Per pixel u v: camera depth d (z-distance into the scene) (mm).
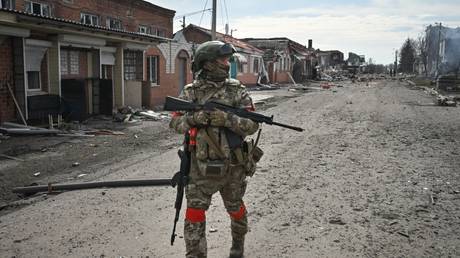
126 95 17047
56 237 4305
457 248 4031
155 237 4281
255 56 38406
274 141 10180
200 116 3072
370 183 6316
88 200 5516
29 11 15148
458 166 7473
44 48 12680
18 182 6594
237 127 3119
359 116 15969
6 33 10898
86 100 14531
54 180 6621
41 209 5195
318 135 11141
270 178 6602
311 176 6727
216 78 3209
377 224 4641
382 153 8672
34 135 10852
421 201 5453
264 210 5098
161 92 20250
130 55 17719
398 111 17969
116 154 8789
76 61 14195
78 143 10078
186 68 23109
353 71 96812
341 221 4727
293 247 4051
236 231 3652
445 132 11789
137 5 22141
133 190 5957
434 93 30094
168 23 25719
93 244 4125
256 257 3838
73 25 12062
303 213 4996
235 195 3402
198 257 3148
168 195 5703
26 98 11828
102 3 19266
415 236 4316
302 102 23234
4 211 5242
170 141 10484
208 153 3109
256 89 35812
